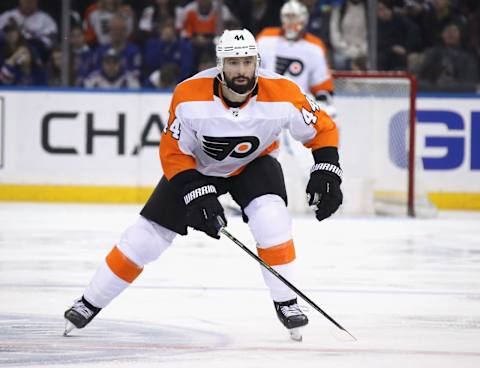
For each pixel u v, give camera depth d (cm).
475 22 3647
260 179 1332
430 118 3497
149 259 1358
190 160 1298
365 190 3306
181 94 1278
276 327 1456
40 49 3669
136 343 1321
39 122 3531
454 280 1953
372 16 3588
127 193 3538
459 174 3506
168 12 3650
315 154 1342
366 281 1930
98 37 3653
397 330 1438
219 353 1259
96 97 3525
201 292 1777
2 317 1517
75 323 1359
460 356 1247
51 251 2303
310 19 3650
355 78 3359
